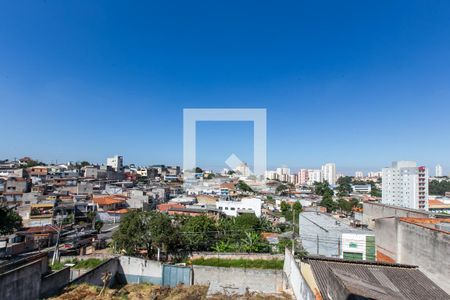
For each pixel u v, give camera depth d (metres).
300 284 11.93
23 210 35.94
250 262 20.02
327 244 20.89
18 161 87.31
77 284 14.78
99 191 57.62
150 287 17.30
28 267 11.99
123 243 21.28
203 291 16.64
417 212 19.06
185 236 22.88
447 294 10.09
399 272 11.60
